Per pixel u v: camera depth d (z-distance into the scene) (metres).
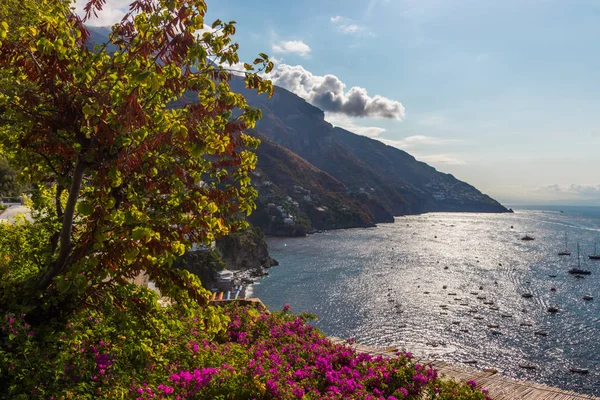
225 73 5.07
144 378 5.69
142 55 4.40
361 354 8.40
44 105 4.78
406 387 7.34
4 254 6.86
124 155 4.36
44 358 4.82
